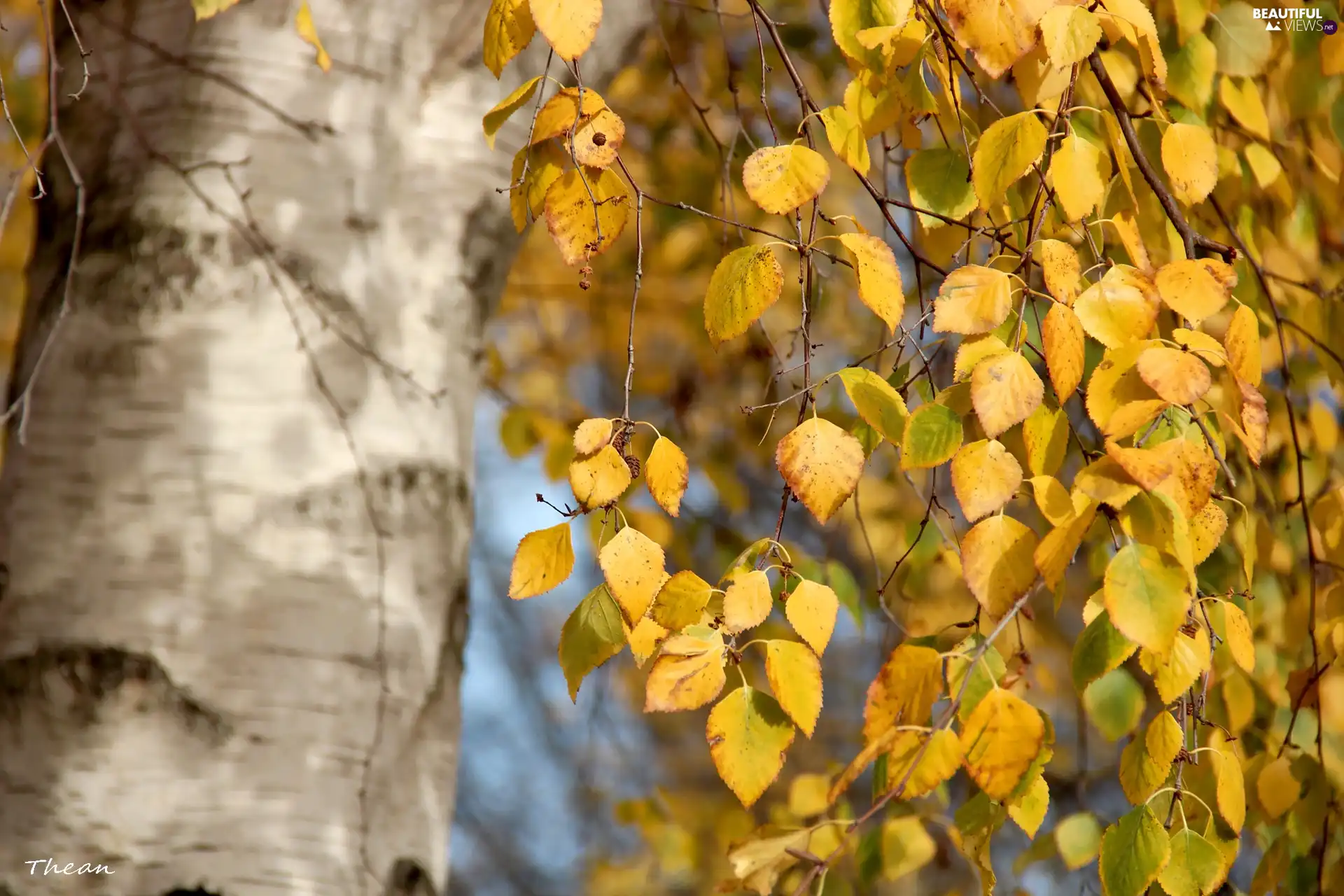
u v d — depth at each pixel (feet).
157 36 6.82
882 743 6.25
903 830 7.65
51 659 6.56
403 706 6.71
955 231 6.90
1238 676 7.54
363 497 6.72
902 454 6.31
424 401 6.82
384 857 6.64
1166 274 6.32
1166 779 6.50
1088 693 7.30
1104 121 6.75
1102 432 6.24
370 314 6.78
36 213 6.89
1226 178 7.63
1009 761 6.20
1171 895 6.37
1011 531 6.23
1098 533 7.43
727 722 6.28
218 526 6.62
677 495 6.29
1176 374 6.19
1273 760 7.43
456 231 6.91
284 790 6.57
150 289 6.69
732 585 6.29
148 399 6.66
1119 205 6.95
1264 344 7.91
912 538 8.04
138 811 6.51
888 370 7.41
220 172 6.73
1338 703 7.56
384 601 6.71
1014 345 6.42
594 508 6.28
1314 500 7.91
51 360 6.71
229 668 6.58
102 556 6.60
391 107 6.88
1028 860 8.45
